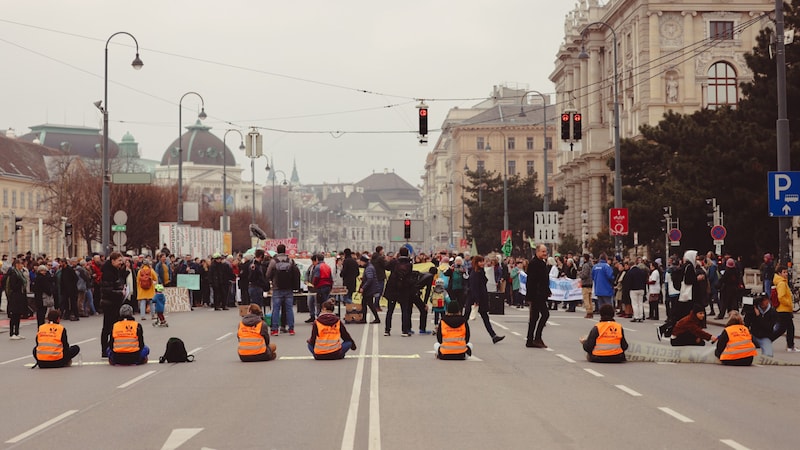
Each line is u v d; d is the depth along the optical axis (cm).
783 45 2950
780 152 2927
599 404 1477
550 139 16525
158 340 2786
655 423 1300
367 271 3378
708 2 8162
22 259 3538
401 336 2831
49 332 2098
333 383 1747
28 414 1449
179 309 4328
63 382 1839
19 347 2700
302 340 2702
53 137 19075
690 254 2700
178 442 1184
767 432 1229
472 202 11250
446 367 2003
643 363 2091
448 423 1302
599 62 10069
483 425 1285
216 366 2069
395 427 1273
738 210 5012
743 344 2050
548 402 1499
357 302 3650
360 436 1207
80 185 9038
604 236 7131
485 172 11350
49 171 12306
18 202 11181
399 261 2839
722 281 3375
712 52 8181
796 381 1775
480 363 2083
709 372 1925
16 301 2941
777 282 2455
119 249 5153
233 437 1213
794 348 2455
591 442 1159
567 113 4238
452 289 3094
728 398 1545
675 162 6078
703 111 6344
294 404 1491
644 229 6106
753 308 2175
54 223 9075
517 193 10638
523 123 16488
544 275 2445
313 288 3303
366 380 1786
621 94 9150
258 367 2031
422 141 4100
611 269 3684
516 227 10581
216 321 3641
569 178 11200
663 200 5912
